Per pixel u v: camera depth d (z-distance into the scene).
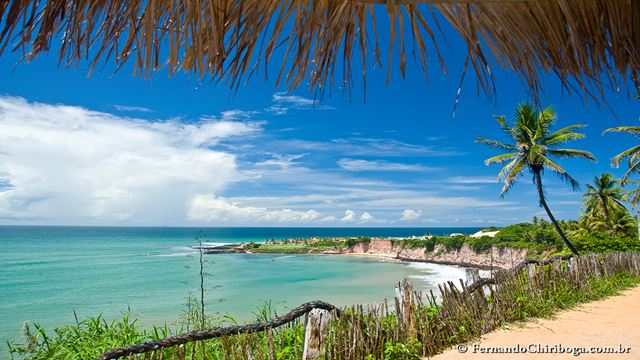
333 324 4.44
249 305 19.55
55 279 32.00
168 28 1.15
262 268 42.53
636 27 1.18
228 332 3.89
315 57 1.30
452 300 5.95
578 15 1.19
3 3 0.84
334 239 80.38
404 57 1.32
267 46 1.17
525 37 1.25
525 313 6.89
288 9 1.17
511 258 38.44
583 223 40.25
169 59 1.17
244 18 1.12
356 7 1.29
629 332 6.12
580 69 1.24
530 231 40.00
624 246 19.09
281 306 19.39
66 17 1.02
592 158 20.08
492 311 6.39
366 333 4.71
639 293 9.42
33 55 0.92
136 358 3.40
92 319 5.42
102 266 42.50
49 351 4.65
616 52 1.23
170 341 3.57
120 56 1.11
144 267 41.50
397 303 5.19
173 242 105.81
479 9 1.23
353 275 35.78
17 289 27.08
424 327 5.27
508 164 21.33
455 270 40.00
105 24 1.07
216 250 71.69
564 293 8.21
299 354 4.42
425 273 37.12
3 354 6.55
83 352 4.55
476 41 1.19
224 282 30.20
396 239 64.88
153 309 18.95
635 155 20.52
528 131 20.36
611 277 10.73
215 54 1.09
